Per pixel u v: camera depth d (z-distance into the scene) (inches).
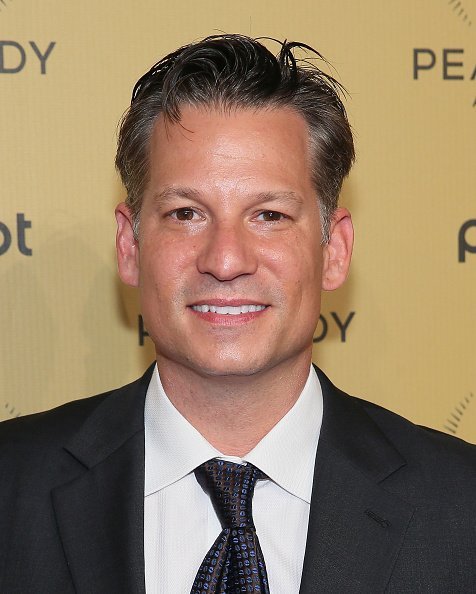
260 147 58.2
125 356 91.0
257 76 59.1
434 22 93.4
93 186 89.4
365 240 93.1
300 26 91.1
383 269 93.5
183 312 58.1
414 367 94.3
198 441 60.8
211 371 57.6
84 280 90.0
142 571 57.0
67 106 88.7
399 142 93.2
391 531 58.6
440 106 93.7
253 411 60.9
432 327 94.5
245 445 61.7
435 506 60.2
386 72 92.7
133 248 66.1
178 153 58.4
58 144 88.7
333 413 64.5
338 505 59.3
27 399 89.4
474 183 94.5
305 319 59.8
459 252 94.6
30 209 88.6
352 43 92.0
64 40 88.4
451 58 93.7
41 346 89.5
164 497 61.4
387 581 57.0
